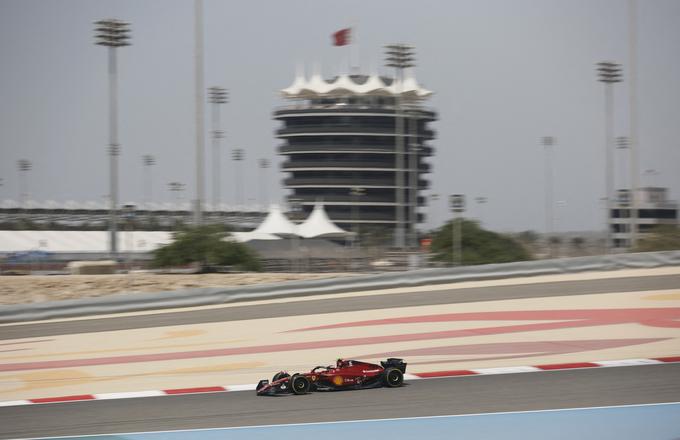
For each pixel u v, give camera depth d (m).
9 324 41.19
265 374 25.47
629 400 20.16
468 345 29.66
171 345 32.22
